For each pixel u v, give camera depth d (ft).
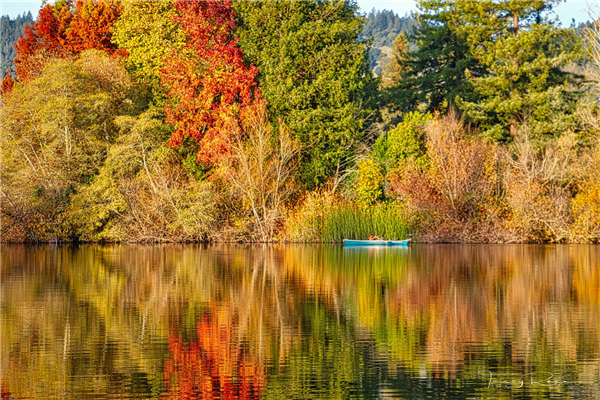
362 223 203.10
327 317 85.66
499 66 247.50
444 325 81.51
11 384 59.36
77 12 293.64
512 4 263.29
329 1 240.73
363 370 64.13
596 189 203.51
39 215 207.10
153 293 102.53
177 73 223.92
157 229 209.67
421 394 58.29
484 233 207.51
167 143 221.05
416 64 305.32
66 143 213.66
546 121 240.73
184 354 68.59
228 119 211.20
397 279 118.52
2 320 82.74
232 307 91.50
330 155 220.23
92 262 147.13
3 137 216.95
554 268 135.95
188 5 232.12
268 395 57.57
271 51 230.07
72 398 56.24
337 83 223.30
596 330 79.05
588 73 247.91
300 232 207.21
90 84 224.53
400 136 214.69
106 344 71.97
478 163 209.67
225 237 210.18
